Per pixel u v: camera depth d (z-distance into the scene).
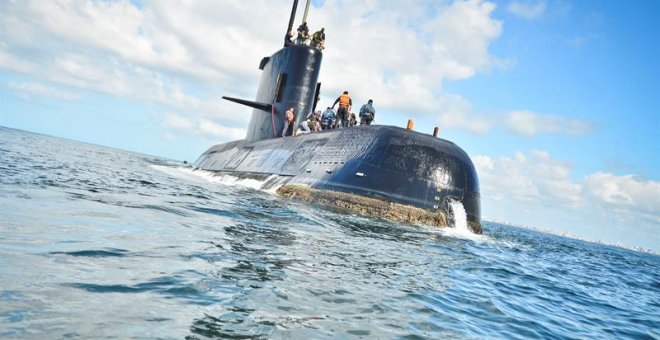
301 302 4.12
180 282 4.04
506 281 8.08
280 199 15.32
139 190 11.06
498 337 4.47
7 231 4.71
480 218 17.53
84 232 5.28
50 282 3.46
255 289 4.22
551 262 13.67
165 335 2.92
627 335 6.01
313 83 24.92
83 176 12.37
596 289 9.78
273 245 6.52
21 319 2.76
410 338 3.80
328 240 8.09
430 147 17.22
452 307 5.21
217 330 3.14
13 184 8.35
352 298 4.60
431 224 15.63
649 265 28.09
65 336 2.65
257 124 28.30
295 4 25.92
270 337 3.19
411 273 6.70
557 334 5.16
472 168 17.77
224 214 8.95
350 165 16.95
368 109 21.27
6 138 30.59
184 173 28.45
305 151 21.02
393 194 15.84
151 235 5.75
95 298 3.33
